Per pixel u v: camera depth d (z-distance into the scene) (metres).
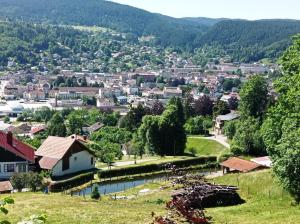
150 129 111.19
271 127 47.72
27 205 38.19
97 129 165.25
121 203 43.78
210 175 80.88
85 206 38.78
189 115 183.25
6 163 73.88
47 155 79.06
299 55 47.16
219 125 160.25
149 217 33.16
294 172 40.44
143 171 84.62
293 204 41.41
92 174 78.31
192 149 127.06
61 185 69.44
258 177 52.25
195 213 13.06
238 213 38.47
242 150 102.31
